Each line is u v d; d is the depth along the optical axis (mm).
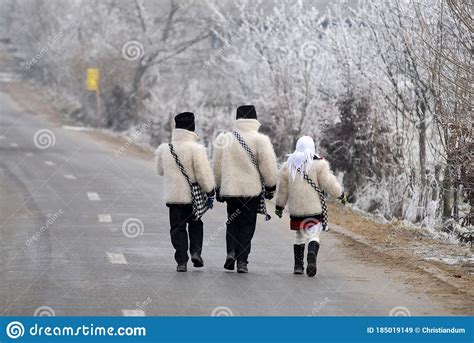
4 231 43125
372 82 54344
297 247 32844
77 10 144125
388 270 34094
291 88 68812
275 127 70938
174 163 32469
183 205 32500
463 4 36938
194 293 29094
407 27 48469
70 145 106188
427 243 40406
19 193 59594
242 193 32594
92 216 48438
